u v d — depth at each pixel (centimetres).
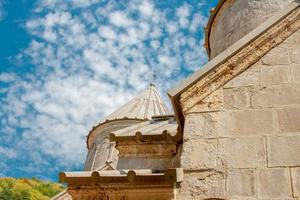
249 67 537
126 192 501
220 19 907
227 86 529
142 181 492
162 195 486
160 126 816
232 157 475
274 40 550
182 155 488
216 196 454
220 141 489
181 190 468
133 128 830
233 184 457
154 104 1603
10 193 2930
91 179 514
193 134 500
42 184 3316
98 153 1567
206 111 515
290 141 475
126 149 748
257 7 823
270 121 493
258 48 547
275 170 459
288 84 515
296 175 452
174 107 538
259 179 456
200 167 475
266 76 526
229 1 888
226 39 856
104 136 1594
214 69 539
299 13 565
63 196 1153
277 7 803
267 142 478
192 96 529
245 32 814
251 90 520
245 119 500
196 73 538
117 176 507
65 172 528
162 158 718
